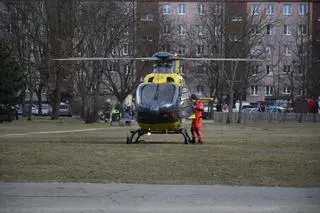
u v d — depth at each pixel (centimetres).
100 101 11588
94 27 9506
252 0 16600
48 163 2717
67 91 12419
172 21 12144
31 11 10006
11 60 8800
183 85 4362
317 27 16938
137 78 11119
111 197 1950
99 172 2445
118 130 6700
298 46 14075
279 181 2259
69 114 14362
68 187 2109
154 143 4194
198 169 2555
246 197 1961
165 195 1986
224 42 10669
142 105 4097
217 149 3559
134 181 2238
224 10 10788
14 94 8731
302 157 3070
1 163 2705
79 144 3916
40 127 7388
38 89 12769
